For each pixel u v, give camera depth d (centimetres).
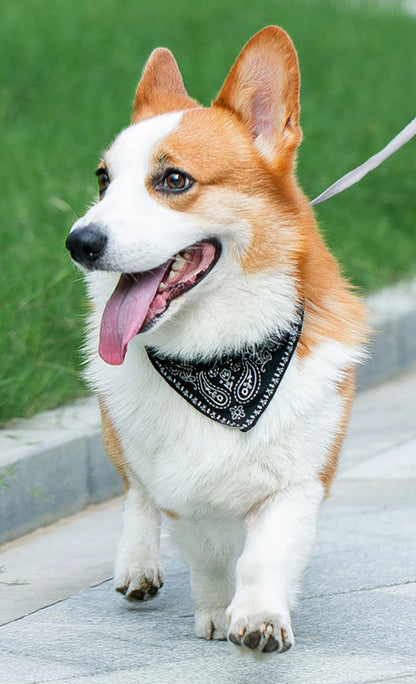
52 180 993
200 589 445
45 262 823
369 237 1073
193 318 420
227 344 420
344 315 444
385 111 1355
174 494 426
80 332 744
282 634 383
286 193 429
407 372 927
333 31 1694
